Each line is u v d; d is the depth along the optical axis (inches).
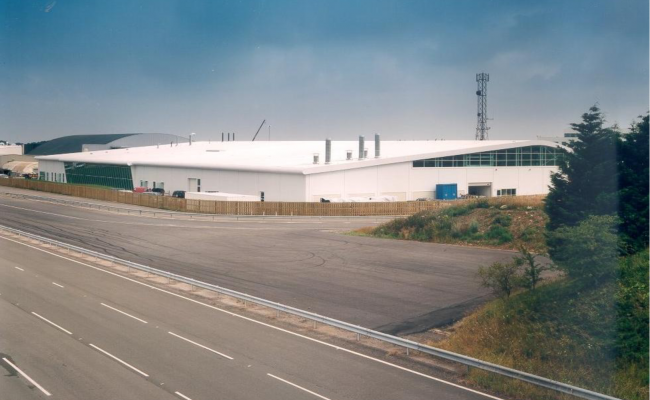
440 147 2952.8
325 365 653.3
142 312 882.8
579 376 612.7
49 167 4325.8
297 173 2411.4
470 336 759.1
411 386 591.5
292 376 614.9
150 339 741.9
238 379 602.9
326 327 818.8
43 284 1077.8
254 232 1798.7
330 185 2458.2
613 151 1006.4
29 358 662.5
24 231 1806.1
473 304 922.7
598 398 520.4
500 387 583.5
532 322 741.3
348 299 968.9
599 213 978.7
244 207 2357.3
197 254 1409.9
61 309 893.2
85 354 678.5
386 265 1246.9
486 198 1804.9
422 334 792.9
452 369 648.4
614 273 772.0
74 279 1128.2
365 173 2539.4
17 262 1302.9
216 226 1958.7
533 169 2881.4
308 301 955.3
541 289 848.9
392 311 896.3
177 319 845.8
